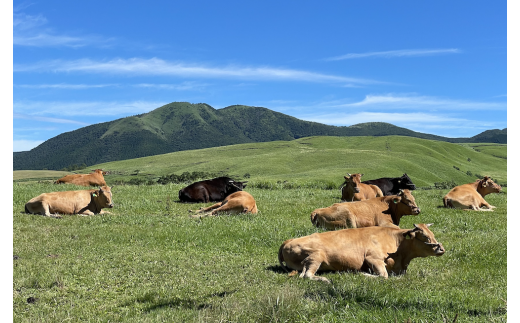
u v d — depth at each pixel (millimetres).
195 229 13164
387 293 7047
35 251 10422
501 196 23531
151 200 19953
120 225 13930
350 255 8867
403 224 14242
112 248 10898
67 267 9164
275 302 6410
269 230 12781
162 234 12422
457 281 8133
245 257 10336
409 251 9016
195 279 8531
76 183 26594
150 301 7328
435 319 5863
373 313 6129
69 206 15789
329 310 6348
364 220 12469
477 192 19094
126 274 8836
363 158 158500
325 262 8852
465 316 5938
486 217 16094
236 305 6488
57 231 12789
